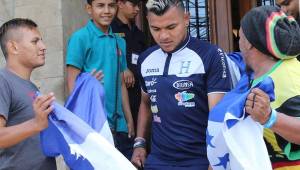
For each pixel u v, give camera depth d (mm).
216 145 2119
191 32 4754
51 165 2473
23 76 2545
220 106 2145
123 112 3404
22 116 2428
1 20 4227
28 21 2611
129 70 3574
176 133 2553
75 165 2293
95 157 2264
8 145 2246
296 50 1981
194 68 2514
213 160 2156
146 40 4035
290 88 1940
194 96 2520
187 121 2541
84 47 3262
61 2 4117
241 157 1941
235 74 2578
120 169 2244
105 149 2266
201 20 4773
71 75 3219
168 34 2502
